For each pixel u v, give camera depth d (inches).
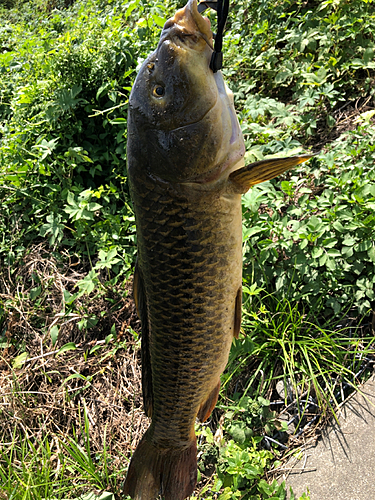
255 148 41.1
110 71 48.1
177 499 26.0
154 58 19.2
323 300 36.9
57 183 50.3
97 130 50.8
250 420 33.8
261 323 36.8
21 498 31.8
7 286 47.8
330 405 32.7
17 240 49.4
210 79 18.8
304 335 36.6
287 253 37.8
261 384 35.4
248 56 53.7
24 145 50.8
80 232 45.6
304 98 44.4
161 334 22.2
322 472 30.8
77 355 42.1
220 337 22.8
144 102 19.2
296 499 30.4
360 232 35.7
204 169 19.3
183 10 18.8
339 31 48.7
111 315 42.9
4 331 45.9
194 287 20.9
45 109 49.4
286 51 51.6
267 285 38.0
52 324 42.6
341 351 34.7
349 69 47.6
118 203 48.9
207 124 18.8
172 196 19.6
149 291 21.6
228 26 60.0
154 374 24.0
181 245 20.2
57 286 45.6
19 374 41.4
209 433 33.6
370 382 33.4
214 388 25.1
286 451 32.9
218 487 31.1
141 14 59.4
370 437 31.0
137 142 19.6
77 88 47.9
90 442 36.9
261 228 36.9
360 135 39.9
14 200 49.6
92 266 45.7
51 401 39.7
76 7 92.4
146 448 26.8
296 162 18.2
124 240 45.3
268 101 46.0
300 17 51.9
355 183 36.7
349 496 29.1
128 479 26.9
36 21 94.5
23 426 37.7
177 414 24.6
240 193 20.6
